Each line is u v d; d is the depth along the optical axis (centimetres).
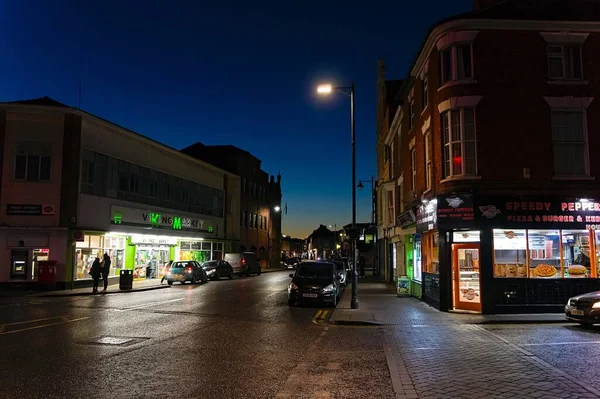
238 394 664
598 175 1603
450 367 823
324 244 13212
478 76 1631
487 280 1558
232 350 975
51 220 2575
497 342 1069
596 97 1638
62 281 2541
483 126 1612
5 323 1319
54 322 1345
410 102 2317
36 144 2617
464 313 1570
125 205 3122
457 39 1647
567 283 1560
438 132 1689
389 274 3238
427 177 1909
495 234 1580
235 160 5141
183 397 648
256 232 5738
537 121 1619
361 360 888
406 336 1172
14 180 2572
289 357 913
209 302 1944
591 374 761
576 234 1591
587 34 1652
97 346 997
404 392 666
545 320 1391
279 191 6875
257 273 4462
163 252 3697
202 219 4250
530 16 1639
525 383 710
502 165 1596
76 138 2675
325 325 1359
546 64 1647
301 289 1805
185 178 3988
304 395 661
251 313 1606
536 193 1585
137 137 3272
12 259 2525
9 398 634
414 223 2080
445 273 1634
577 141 1630
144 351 953
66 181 2617
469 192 1577
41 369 791
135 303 1900
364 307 1756
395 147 2891
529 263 1570
